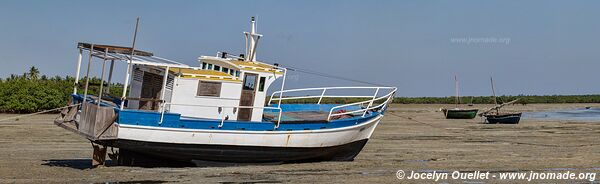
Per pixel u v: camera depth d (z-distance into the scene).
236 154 16.91
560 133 34.47
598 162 19.95
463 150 23.92
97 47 15.73
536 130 37.00
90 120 15.59
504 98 92.56
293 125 17.34
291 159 17.91
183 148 16.23
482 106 83.38
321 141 17.94
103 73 15.59
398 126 38.97
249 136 16.78
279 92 18.28
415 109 70.38
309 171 17.00
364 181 15.69
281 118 18.17
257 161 17.41
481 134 33.09
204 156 16.64
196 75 16.25
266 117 18.25
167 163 16.80
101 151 16.91
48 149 21.77
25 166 17.31
